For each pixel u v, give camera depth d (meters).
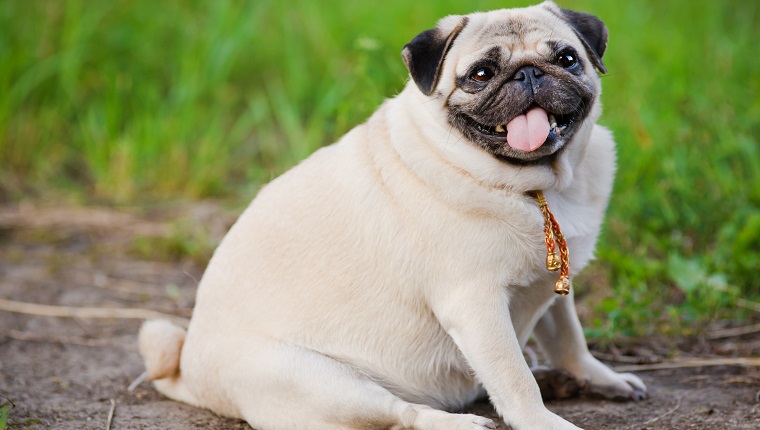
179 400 6.75
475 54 5.68
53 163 13.05
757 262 8.40
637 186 10.16
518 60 5.60
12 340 8.18
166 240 10.57
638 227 9.66
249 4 14.23
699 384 6.83
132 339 8.30
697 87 12.35
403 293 5.90
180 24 14.42
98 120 13.28
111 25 14.38
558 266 5.66
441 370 6.10
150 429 6.20
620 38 13.52
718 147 10.49
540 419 5.52
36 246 10.80
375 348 5.99
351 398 5.71
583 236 6.00
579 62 5.78
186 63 13.24
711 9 15.34
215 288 6.36
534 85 5.52
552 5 6.23
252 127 13.54
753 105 11.67
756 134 11.06
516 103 5.50
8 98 13.05
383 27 13.66
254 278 6.21
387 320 5.96
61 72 13.60
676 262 8.51
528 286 5.87
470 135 5.69
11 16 13.81
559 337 6.59
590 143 6.16
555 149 5.61
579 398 6.61
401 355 6.00
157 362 6.61
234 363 6.07
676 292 8.63
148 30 14.42
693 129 11.08
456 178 5.71
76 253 10.59
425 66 5.79
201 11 14.65
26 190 12.47
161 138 12.59
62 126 13.60
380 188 5.95
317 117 12.20
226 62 13.59
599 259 9.20
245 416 6.07
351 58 13.58
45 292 9.45
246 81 14.23
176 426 6.24
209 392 6.29
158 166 12.44
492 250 5.66
